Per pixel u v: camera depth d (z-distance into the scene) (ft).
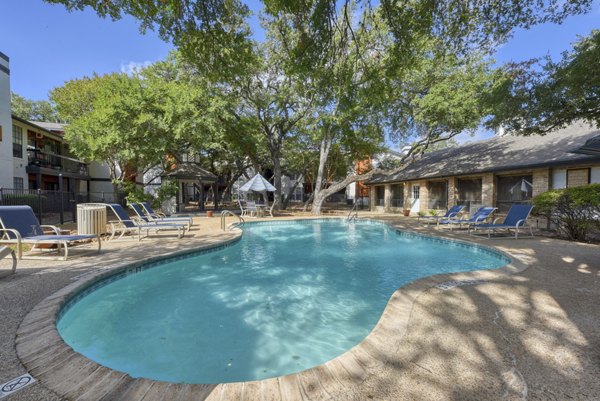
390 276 20.39
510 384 6.82
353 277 20.07
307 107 65.31
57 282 14.37
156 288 17.62
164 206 65.21
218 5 17.69
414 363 7.74
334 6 16.75
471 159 56.34
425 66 49.62
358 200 109.50
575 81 24.26
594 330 9.43
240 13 19.26
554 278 15.34
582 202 26.35
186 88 54.75
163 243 26.84
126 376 7.29
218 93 58.59
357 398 6.44
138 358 10.30
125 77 58.44
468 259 25.21
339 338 11.80
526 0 17.16
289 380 7.12
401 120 60.13
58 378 7.13
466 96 47.78
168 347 11.01
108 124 50.72
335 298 16.20
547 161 38.04
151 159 56.03
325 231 42.73
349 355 8.17
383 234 39.83
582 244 25.76
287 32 26.00
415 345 8.64
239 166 103.45
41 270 16.65
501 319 10.35
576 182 37.27
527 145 49.29
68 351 8.25
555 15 17.63
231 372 9.53
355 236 38.17
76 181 88.53
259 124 68.44
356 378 7.16
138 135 51.90
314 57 18.57
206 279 19.45
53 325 9.80
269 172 133.39
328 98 22.71
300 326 12.82
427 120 55.57
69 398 6.47
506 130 32.94
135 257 20.35
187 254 23.70
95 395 6.59
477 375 7.18
